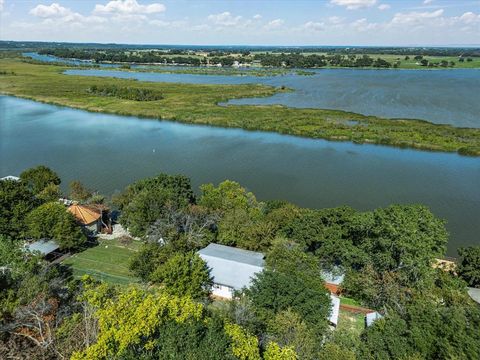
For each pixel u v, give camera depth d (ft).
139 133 412.98
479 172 306.14
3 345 87.30
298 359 95.04
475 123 458.09
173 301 94.27
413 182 284.20
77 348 87.66
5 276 120.37
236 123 445.37
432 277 143.54
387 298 140.05
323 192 265.13
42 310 100.27
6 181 197.16
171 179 216.95
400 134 394.11
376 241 153.28
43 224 175.52
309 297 124.67
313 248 170.40
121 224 201.57
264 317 113.39
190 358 81.15
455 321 102.83
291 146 370.32
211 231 183.21
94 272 163.84
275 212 185.06
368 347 104.99
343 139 393.50
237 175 293.23
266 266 148.36
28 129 419.13
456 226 220.43
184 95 622.54
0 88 644.27
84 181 277.64
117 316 86.89
